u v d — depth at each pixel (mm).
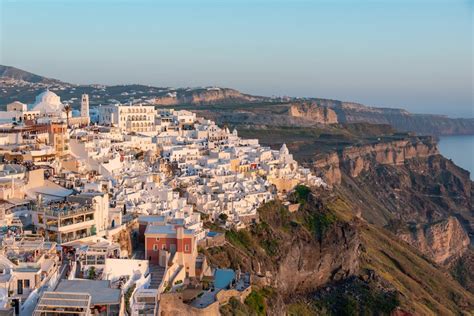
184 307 100938
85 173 176625
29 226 116312
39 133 193625
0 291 81688
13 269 87312
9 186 130000
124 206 147500
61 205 118375
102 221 123500
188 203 190500
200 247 156875
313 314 196375
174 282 113562
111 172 191250
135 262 106438
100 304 80938
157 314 94750
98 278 95312
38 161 170875
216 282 130500
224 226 188000
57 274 94438
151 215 146625
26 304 81625
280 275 196500
